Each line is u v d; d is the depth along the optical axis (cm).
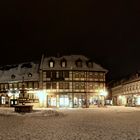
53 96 6606
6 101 6956
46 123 2434
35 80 6700
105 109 5247
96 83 6769
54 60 6844
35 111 4041
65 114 3684
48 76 6644
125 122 2495
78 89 6644
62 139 1491
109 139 1486
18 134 1697
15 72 7288
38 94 6581
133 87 7325
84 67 6756
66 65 6738
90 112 4181
